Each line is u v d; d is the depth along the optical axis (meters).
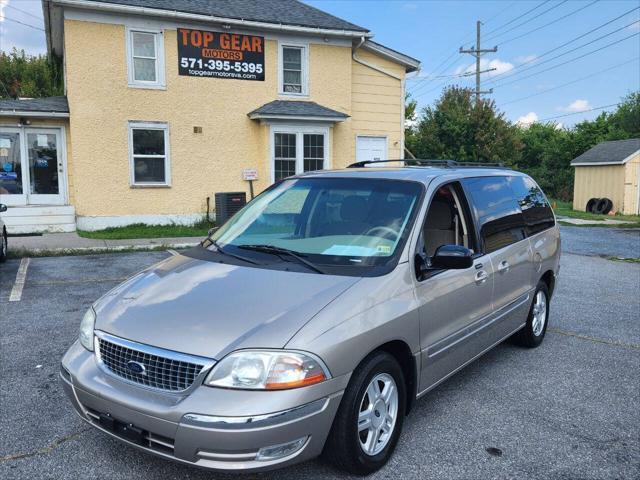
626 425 3.78
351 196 3.98
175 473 3.10
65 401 4.00
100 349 3.04
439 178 4.08
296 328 2.77
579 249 12.89
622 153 24.55
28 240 12.14
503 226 4.70
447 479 3.09
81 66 13.22
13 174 13.50
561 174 35.06
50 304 6.77
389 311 3.14
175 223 14.56
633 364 5.01
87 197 13.59
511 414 3.92
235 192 14.28
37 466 3.14
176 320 2.91
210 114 14.67
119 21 13.45
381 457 3.15
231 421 2.54
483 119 29.59
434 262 3.50
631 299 7.69
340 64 15.97
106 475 3.07
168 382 2.72
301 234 3.87
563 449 3.44
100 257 10.38
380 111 16.97
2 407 3.89
